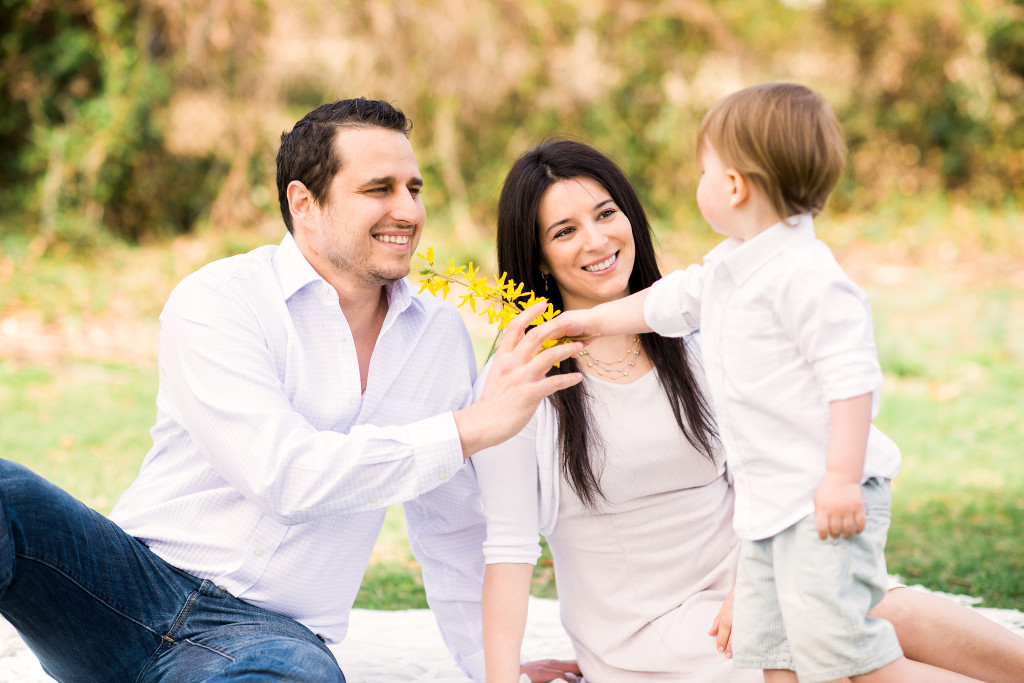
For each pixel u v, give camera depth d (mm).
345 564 2359
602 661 2529
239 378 2191
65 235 10078
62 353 7793
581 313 2338
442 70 10312
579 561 2559
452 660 2938
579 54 10742
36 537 2043
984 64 12234
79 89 10328
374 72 10297
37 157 10227
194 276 2328
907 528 4664
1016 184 12469
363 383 2418
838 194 12477
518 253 2582
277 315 2320
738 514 2127
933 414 6781
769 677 2123
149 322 8672
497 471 2469
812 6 12070
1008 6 12148
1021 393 7176
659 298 2283
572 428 2451
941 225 11719
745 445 2104
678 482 2498
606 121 10922
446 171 10523
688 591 2490
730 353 2109
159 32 10305
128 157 10430
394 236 2320
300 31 10227
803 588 2004
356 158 2273
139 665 2172
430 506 2541
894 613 2246
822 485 1967
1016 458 5828
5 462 2070
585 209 2508
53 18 10172
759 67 11781
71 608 2098
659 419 2473
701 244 10898
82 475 5395
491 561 2447
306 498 2113
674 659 2389
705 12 11250
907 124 12555
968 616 2275
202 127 10531
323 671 2027
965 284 9961
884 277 10336
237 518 2240
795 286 2021
